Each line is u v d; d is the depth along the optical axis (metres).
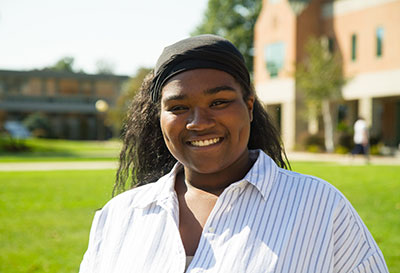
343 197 1.41
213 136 1.44
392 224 5.89
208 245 1.37
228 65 1.42
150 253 1.47
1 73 47.88
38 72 48.75
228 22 42.50
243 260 1.31
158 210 1.56
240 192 1.42
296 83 23.91
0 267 4.52
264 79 27.33
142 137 1.93
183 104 1.45
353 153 17.28
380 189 8.87
